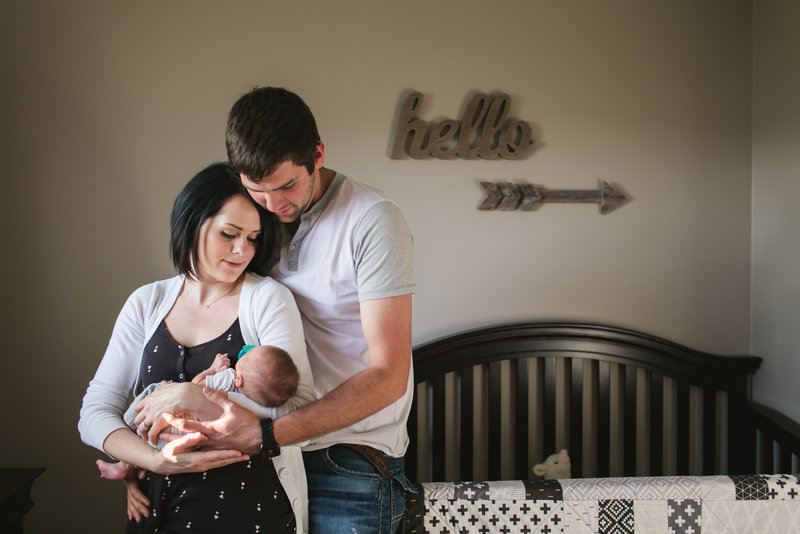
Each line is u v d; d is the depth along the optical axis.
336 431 1.26
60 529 2.03
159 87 2.00
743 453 2.21
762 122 2.18
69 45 1.95
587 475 2.25
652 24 2.18
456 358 2.13
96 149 1.98
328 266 1.27
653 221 2.23
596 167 2.19
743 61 2.22
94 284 2.01
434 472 2.14
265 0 2.02
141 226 2.01
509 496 1.64
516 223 2.17
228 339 1.25
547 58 2.15
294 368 1.19
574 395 2.18
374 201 1.24
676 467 2.26
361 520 1.34
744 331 2.27
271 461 1.22
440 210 2.13
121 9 1.97
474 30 2.11
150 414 1.14
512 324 2.17
